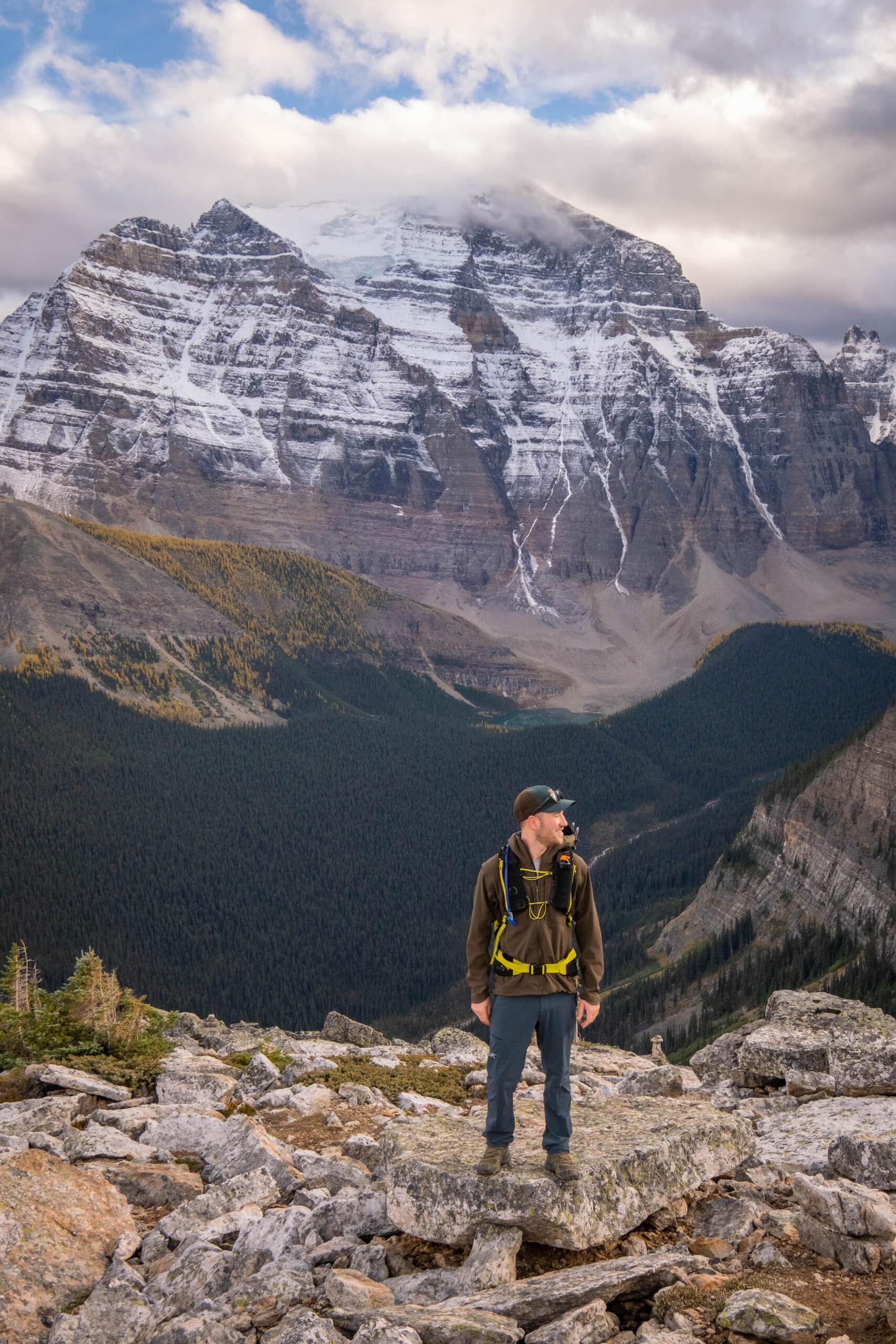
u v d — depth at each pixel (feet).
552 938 28.12
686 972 514.68
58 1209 32.96
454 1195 28.73
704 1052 55.93
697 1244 28.32
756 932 514.27
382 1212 30.91
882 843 461.78
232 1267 29.60
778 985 436.76
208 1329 24.84
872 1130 36.88
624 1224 28.45
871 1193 28.32
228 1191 34.68
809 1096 45.65
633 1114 34.37
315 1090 50.19
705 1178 31.53
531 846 28.37
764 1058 48.42
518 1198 27.89
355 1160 39.52
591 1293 25.00
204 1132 41.65
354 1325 24.84
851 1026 49.14
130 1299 28.04
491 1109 29.07
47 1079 49.65
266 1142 39.22
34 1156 35.55
